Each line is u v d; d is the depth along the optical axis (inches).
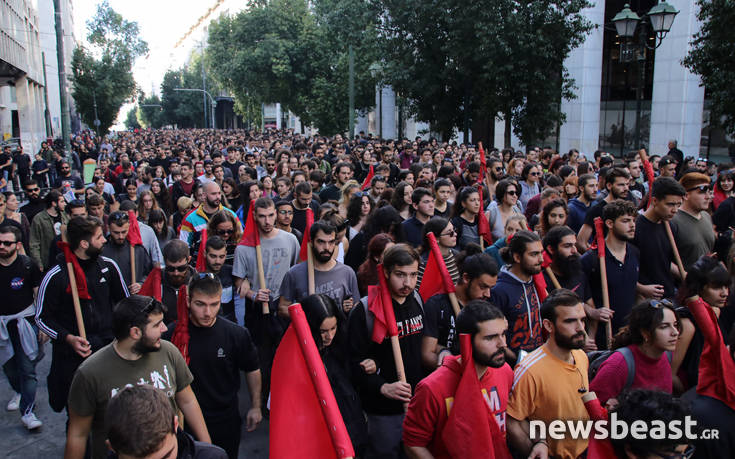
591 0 858.1
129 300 128.3
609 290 196.5
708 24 506.6
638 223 214.2
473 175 403.2
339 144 778.8
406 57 761.0
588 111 892.6
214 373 152.6
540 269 167.0
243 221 334.6
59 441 211.3
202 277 149.0
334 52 1243.2
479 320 116.6
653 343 131.5
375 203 300.7
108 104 2279.8
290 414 108.8
